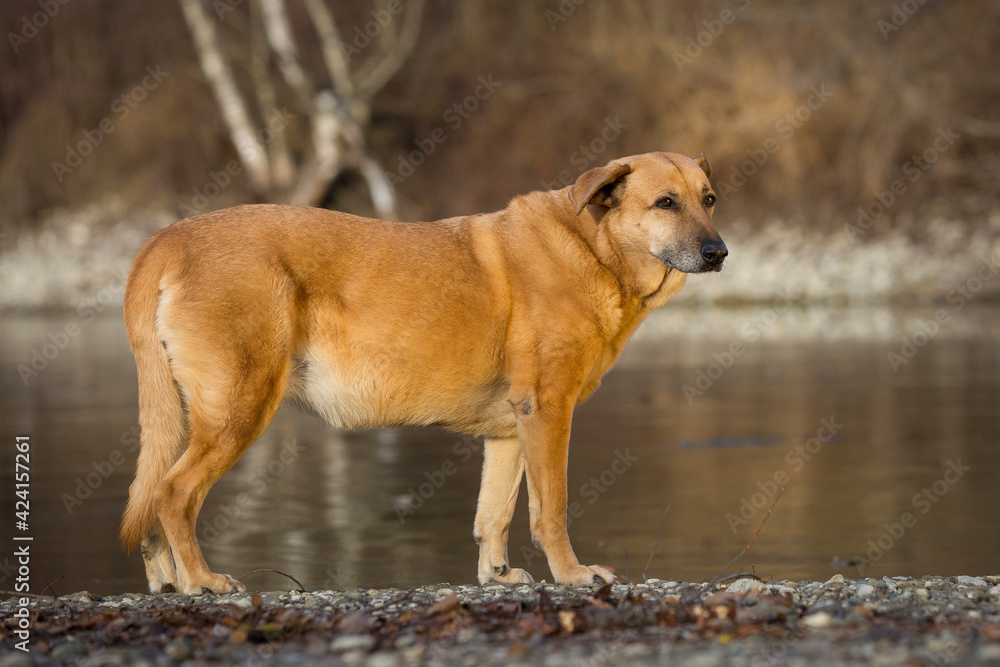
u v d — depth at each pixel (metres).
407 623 5.91
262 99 40.19
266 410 7.16
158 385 7.13
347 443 15.78
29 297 38.41
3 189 42.81
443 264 7.52
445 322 7.47
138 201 41.78
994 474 12.11
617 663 4.96
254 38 39.66
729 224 37.31
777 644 5.19
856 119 36.41
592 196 7.53
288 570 9.09
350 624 5.80
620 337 8.00
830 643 5.16
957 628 5.44
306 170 41.00
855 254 34.72
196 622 6.02
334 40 39.00
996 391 17.88
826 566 8.80
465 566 9.20
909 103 35.44
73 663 5.26
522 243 7.72
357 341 7.39
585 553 9.44
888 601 6.31
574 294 7.65
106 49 42.97
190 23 38.81
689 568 8.85
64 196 42.72
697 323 30.83
